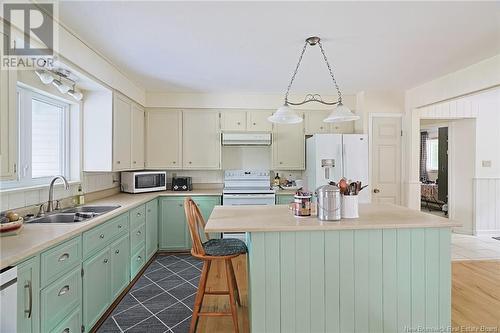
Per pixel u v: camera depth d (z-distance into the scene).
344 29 2.31
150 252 3.71
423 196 7.53
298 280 1.92
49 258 1.66
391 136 4.42
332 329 1.94
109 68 3.07
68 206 2.85
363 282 1.95
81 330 2.00
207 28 2.29
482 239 4.79
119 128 3.37
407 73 3.47
